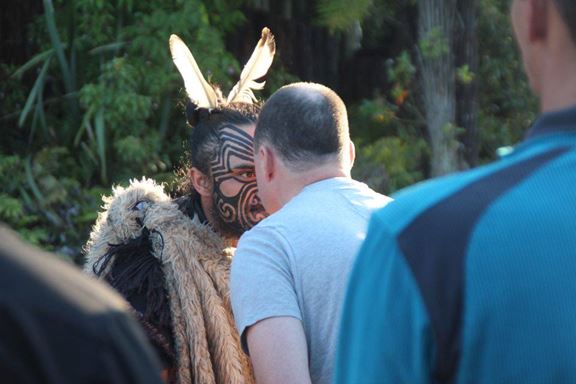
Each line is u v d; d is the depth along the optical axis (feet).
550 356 11.18
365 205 21.02
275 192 21.75
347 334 12.64
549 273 11.22
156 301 22.68
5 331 9.89
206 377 22.86
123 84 65.98
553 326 11.17
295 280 20.07
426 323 11.50
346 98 81.87
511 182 11.77
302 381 19.40
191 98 25.26
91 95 66.08
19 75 71.46
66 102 71.61
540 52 12.42
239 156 24.27
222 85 66.39
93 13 69.97
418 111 77.61
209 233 24.21
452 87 76.89
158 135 66.90
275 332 19.69
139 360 10.55
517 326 11.24
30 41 74.74
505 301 11.25
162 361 22.53
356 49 82.07
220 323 23.09
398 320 11.73
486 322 11.30
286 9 75.00
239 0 71.92
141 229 23.59
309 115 21.27
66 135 70.49
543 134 12.09
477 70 82.53
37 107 68.49
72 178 67.62
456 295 11.41
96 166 68.69
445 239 11.60
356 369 12.19
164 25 67.82
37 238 60.95
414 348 11.61
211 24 71.36
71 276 10.64
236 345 23.25
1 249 10.31
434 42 75.51
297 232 20.34
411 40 80.48
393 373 11.77
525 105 87.51
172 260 23.17
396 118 77.00
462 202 11.78
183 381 22.90
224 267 23.85
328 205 20.76
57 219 62.23
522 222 11.39
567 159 11.71
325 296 20.03
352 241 20.30
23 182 65.36
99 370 10.12
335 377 12.85
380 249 12.09
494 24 85.46
